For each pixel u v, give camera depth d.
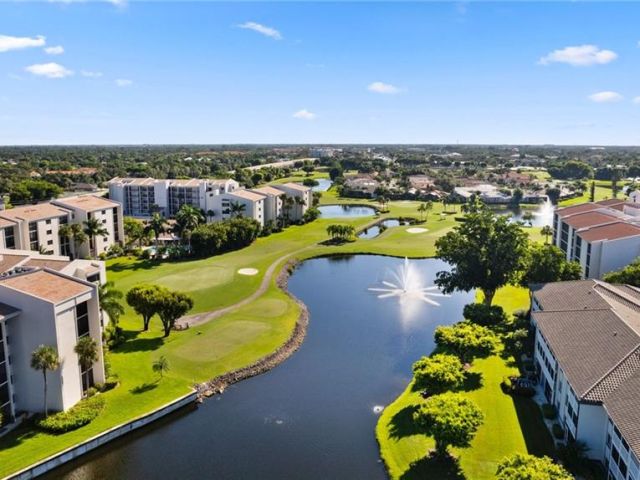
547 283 75.94
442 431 43.84
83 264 73.06
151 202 184.62
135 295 73.19
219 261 119.44
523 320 76.31
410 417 53.41
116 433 50.62
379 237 152.62
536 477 34.59
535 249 87.25
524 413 53.00
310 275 113.62
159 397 56.59
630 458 37.62
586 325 54.88
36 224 111.31
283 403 58.12
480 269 83.19
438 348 71.62
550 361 55.88
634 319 55.00
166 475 45.91
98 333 57.53
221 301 90.31
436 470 44.59
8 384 51.38
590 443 44.56
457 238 87.75
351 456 48.50
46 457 45.97
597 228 100.12
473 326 64.94
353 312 88.81
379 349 73.25
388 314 88.00
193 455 48.66
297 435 51.94
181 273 108.00
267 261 119.69
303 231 161.12
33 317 51.06
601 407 43.72
